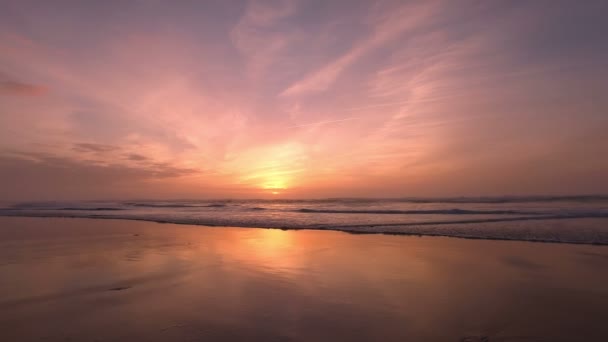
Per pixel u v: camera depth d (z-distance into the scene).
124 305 5.59
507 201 38.62
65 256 9.59
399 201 47.00
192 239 12.91
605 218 17.44
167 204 48.53
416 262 8.80
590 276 7.31
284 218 21.62
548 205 29.92
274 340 4.29
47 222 20.05
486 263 8.62
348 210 28.91
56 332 4.50
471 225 15.77
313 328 4.68
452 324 4.86
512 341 4.34
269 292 6.33
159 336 4.39
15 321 4.88
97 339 4.27
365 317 5.12
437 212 24.62
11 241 12.50
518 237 12.44
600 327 4.74
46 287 6.58
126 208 37.16
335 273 7.72
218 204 47.66
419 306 5.58
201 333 4.48
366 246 11.20
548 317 5.11
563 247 10.58
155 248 10.91
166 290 6.42
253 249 10.72
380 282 7.00
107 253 10.04
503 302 5.77
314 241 12.33
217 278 7.31
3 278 7.30
